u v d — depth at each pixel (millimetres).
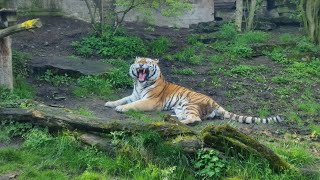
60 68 13023
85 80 12336
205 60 15828
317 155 8312
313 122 10523
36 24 8898
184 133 7402
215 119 10594
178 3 17781
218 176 6938
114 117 10008
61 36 17016
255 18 19625
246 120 10258
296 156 7852
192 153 7195
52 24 18312
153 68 10891
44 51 15383
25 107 8727
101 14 16797
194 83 13492
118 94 12273
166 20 20438
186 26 20609
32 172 6961
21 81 11633
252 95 12570
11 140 8172
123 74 13203
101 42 16031
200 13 20797
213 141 7176
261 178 6969
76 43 16109
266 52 16438
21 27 8945
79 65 13562
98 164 7188
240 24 18766
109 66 13922
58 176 6926
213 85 13344
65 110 8961
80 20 19188
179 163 7117
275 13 20375
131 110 10492
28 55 13820
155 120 9797
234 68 14719
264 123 10219
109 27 17062
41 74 12992
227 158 7172
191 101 10555
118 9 19656
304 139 9211
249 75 14359
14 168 7148
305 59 16062
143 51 16047
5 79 10375
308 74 14695
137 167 7062
